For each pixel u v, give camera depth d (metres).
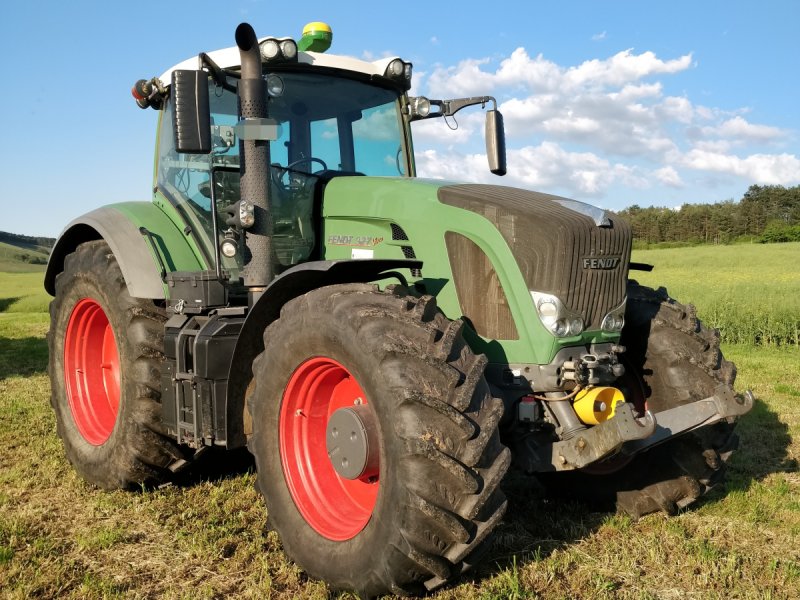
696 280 25.28
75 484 4.37
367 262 2.93
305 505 3.11
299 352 3.05
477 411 2.63
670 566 3.14
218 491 4.10
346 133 4.32
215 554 3.24
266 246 3.60
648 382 3.76
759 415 6.02
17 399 6.84
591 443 3.00
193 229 4.24
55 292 5.23
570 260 3.11
